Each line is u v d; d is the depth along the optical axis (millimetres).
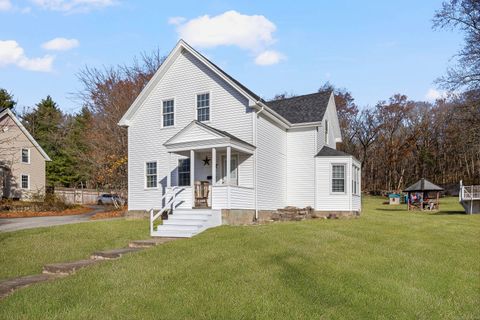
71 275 9336
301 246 11781
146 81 34719
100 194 49781
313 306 7199
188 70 21172
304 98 25766
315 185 22406
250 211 18703
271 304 7195
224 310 6914
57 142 45438
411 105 65562
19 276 10414
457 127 44312
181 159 21078
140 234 16000
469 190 29828
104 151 32688
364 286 8461
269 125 21000
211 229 15250
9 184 39656
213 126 20172
